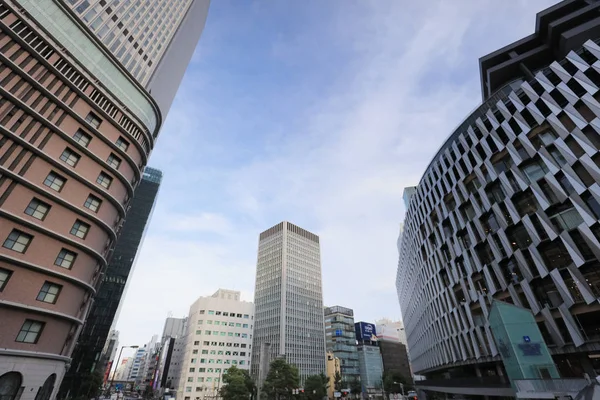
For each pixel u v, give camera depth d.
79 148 32.69
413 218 65.56
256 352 134.00
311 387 87.31
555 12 50.69
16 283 25.22
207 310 120.12
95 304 103.81
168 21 77.81
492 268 38.22
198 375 107.44
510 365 19.69
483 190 41.41
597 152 29.70
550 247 32.06
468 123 49.50
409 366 176.12
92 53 37.66
